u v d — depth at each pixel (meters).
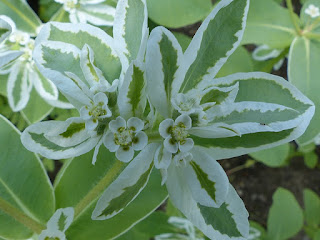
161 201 0.08
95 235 0.08
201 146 0.07
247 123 0.06
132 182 0.06
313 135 0.10
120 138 0.06
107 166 0.08
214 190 0.06
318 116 0.10
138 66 0.06
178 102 0.06
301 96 0.07
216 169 0.06
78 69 0.07
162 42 0.06
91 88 0.06
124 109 0.06
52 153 0.06
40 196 0.09
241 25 0.07
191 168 0.06
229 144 0.07
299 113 0.07
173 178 0.07
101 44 0.07
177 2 0.10
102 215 0.06
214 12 0.07
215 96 0.06
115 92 0.06
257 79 0.07
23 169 0.08
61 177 0.09
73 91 0.06
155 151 0.06
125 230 0.08
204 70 0.07
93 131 0.06
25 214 0.08
